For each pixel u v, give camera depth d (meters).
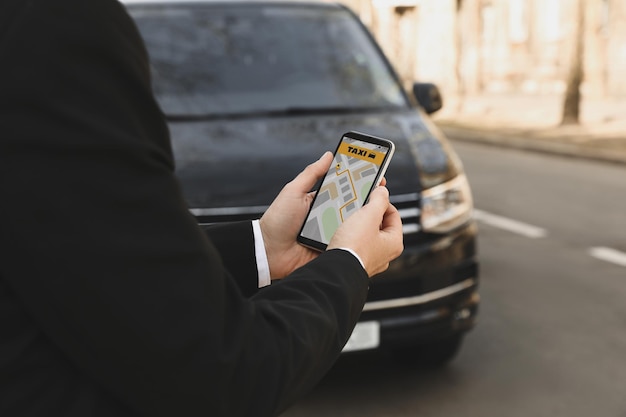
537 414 4.17
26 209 0.91
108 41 0.95
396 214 1.33
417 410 4.18
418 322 4.01
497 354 4.96
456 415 4.13
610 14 25.75
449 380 4.54
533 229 8.45
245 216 3.85
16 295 0.94
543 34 29.66
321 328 1.09
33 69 0.92
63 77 0.92
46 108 0.91
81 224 0.92
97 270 0.92
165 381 0.96
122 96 0.96
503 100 26.11
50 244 0.91
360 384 4.46
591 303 5.98
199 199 3.86
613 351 5.05
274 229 1.49
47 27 0.93
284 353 1.04
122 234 0.93
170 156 1.02
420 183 4.09
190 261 0.97
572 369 4.75
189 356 0.96
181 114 4.57
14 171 0.91
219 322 0.98
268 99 4.77
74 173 0.92
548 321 5.58
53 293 0.92
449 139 17.94
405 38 24.56
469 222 4.27
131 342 0.93
